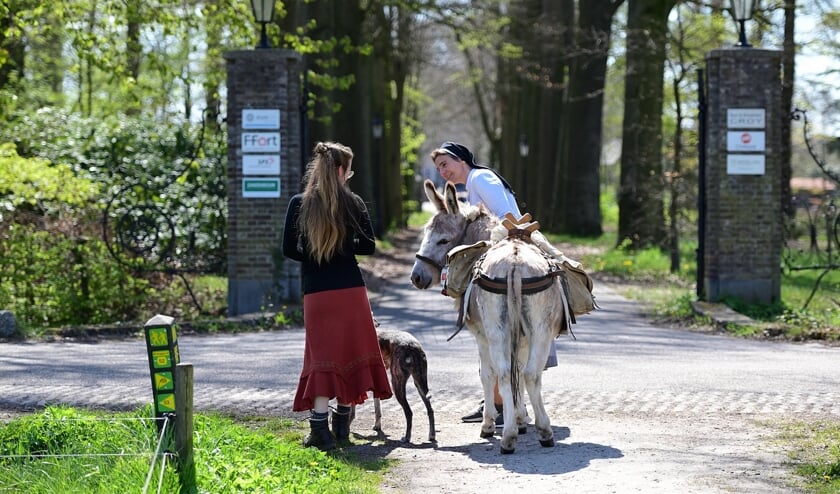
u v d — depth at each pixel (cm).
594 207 3872
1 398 966
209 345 1362
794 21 2684
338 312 800
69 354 1280
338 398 800
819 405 959
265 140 1708
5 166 1784
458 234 843
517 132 5028
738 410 940
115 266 1788
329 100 2652
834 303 1800
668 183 2547
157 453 603
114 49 1972
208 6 2020
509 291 750
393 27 3644
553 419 914
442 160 915
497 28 3184
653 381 1085
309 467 716
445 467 746
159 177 2033
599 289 2294
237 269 1714
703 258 1798
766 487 673
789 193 2581
